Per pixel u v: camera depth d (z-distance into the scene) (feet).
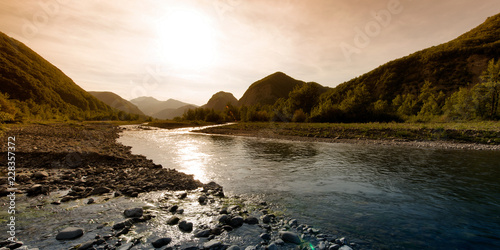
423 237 18.62
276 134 124.67
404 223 21.25
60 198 26.37
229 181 35.86
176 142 95.20
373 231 19.65
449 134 87.35
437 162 50.75
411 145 79.82
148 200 26.40
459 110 161.07
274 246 16.48
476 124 106.22
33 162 42.37
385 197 28.50
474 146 73.87
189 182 33.22
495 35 339.57
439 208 24.90
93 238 17.44
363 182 35.35
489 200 27.22
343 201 27.14
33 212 22.31
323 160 53.83
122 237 17.81
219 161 52.60
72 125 206.90
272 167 46.19
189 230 19.24
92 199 25.79
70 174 35.70
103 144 77.77
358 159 55.06
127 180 33.73
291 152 66.54
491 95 146.61
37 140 71.31
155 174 37.04
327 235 18.78
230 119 444.14
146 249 16.20
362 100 199.62
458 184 33.86
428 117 174.09
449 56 319.88
